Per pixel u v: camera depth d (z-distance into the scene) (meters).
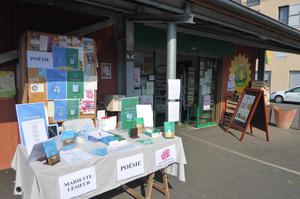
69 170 2.22
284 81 19.16
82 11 3.95
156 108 6.54
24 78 3.38
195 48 6.29
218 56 7.22
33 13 3.91
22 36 3.34
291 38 6.24
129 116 3.56
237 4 3.89
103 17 4.34
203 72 7.22
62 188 2.18
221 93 7.64
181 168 3.19
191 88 7.29
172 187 3.56
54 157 2.25
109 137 2.98
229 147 5.52
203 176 3.95
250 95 6.49
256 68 9.23
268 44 7.55
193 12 3.60
